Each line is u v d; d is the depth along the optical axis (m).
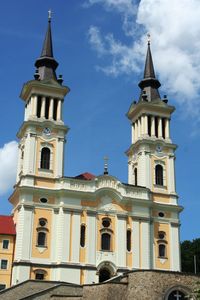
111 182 89.44
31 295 56.47
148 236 88.56
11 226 85.81
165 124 100.06
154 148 96.94
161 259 88.81
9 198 90.88
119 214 87.94
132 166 99.75
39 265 80.88
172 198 94.31
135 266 85.88
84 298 53.84
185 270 121.50
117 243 86.25
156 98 100.94
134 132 102.06
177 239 91.25
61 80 95.06
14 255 82.19
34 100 91.75
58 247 82.62
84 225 85.56
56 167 88.44
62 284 58.41
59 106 92.88
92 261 83.62
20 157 93.62
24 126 90.56
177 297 50.62
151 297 50.34
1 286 80.19
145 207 90.19
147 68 104.50
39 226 83.25
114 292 51.75
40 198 85.06
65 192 85.31
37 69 97.19
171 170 96.62
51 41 99.56
